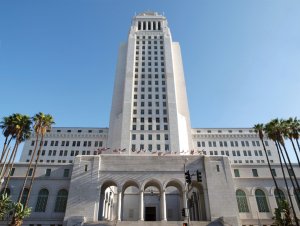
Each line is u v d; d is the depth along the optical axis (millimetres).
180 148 82500
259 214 51719
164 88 94312
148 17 117375
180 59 108062
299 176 56656
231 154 100750
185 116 94125
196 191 61031
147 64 100562
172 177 52562
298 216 51125
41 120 48531
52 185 53438
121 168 53344
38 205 51281
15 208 40562
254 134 104125
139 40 107375
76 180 51562
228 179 52562
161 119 86812
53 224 49188
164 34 109000
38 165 55969
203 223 45625
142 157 54781
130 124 84688
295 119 49750
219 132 106688
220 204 49562
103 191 54969
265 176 56719
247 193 54062
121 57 107625
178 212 64938
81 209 48094
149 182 54219
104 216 58125
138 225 44312
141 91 93375
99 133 105438
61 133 104250
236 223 45312
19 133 47469
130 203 67438
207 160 54531
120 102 95500
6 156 47156
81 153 101375
